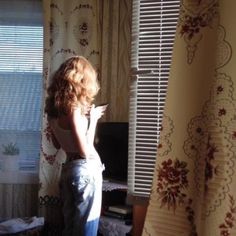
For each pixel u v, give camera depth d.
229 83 0.57
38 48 3.26
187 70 0.61
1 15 3.21
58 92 2.02
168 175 0.61
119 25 3.05
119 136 2.80
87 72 2.09
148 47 1.18
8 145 3.20
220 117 0.58
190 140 0.60
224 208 0.56
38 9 3.20
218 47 0.58
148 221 0.62
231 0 0.57
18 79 3.24
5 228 2.65
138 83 1.20
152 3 1.17
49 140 2.95
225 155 0.57
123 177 2.77
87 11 3.04
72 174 2.01
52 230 2.77
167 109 0.62
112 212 2.62
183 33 0.62
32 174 3.16
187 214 0.60
